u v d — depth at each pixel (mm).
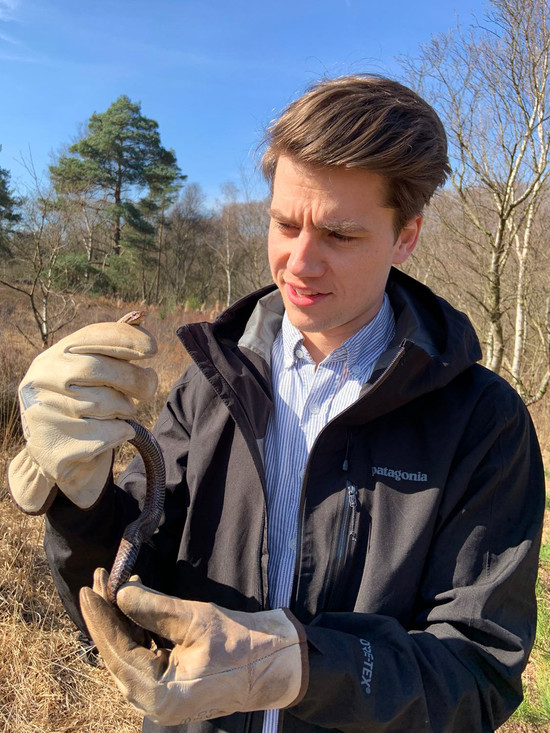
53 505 1064
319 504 1142
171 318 23234
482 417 1139
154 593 913
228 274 40125
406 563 1073
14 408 5977
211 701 859
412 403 1174
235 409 1208
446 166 1138
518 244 8594
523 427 1161
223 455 1265
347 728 937
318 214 1034
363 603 1071
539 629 3572
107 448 980
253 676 866
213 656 861
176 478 1332
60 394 990
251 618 918
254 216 36594
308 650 916
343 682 902
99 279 36719
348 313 1151
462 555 1090
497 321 7711
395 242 1160
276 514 1233
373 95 1009
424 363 1074
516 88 6699
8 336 10828
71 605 1184
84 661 3373
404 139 994
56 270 13891
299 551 1133
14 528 4426
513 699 1066
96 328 1026
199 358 1244
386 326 1316
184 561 1248
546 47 6414
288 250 1109
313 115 986
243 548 1191
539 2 6348
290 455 1252
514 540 1108
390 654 960
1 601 3715
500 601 1062
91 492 1031
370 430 1159
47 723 3047
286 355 1319
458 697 956
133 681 852
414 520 1089
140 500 1308
